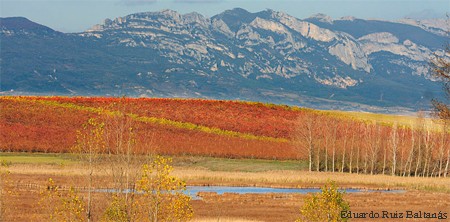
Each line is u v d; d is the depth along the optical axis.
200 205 100.38
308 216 59.22
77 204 54.16
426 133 182.50
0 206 68.81
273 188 129.62
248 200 106.88
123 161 53.81
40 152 175.62
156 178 51.47
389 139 184.25
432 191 132.75
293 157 197.12
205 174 142.88
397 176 167.62
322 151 178.12
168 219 51.47
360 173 177.88
